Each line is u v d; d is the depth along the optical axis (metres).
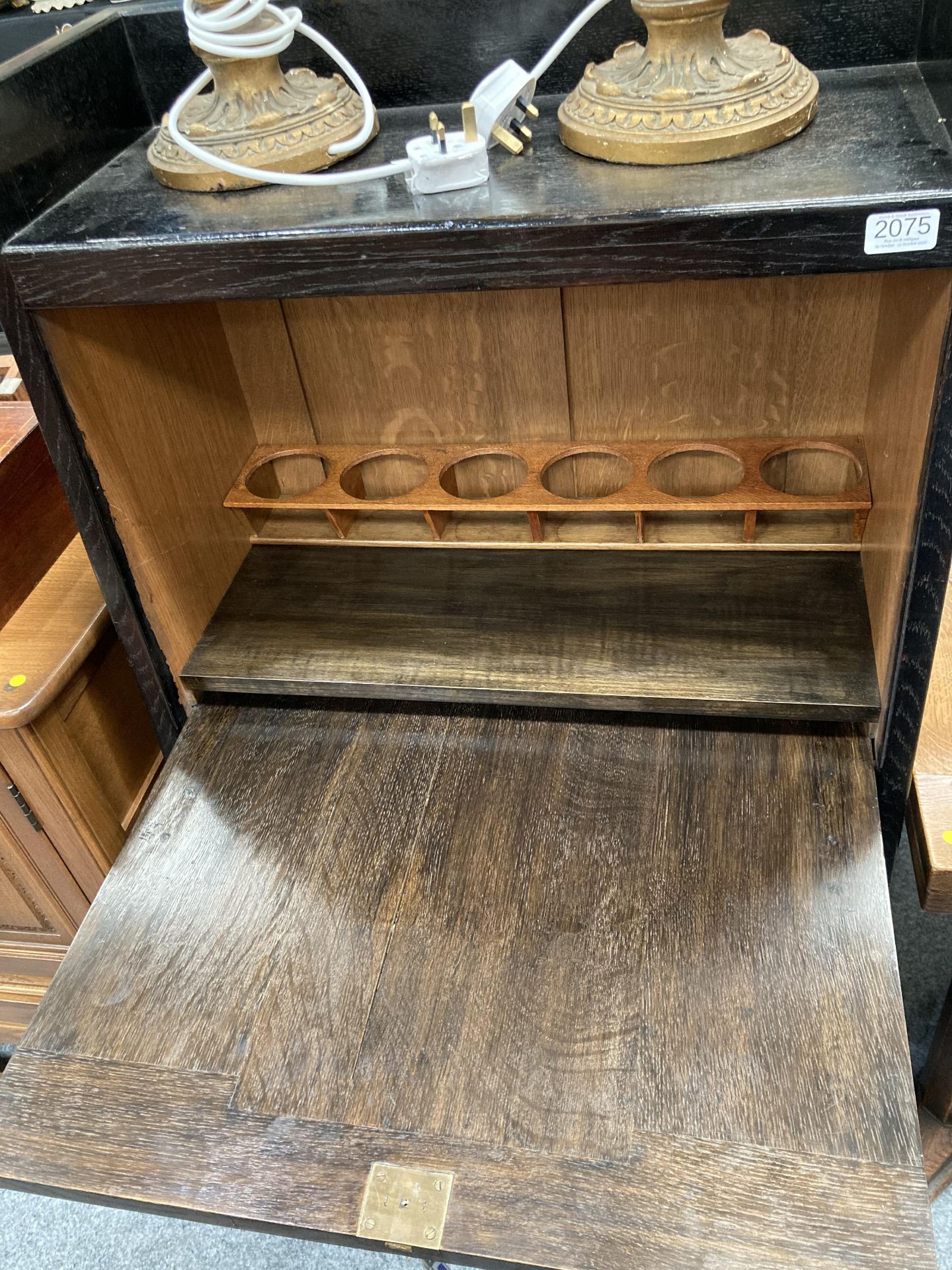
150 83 0.93
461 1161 0.66
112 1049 0.74
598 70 0.77
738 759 0.88
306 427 1.14
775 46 0.75
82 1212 1.21
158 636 0.97
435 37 0.86
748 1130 0.66
